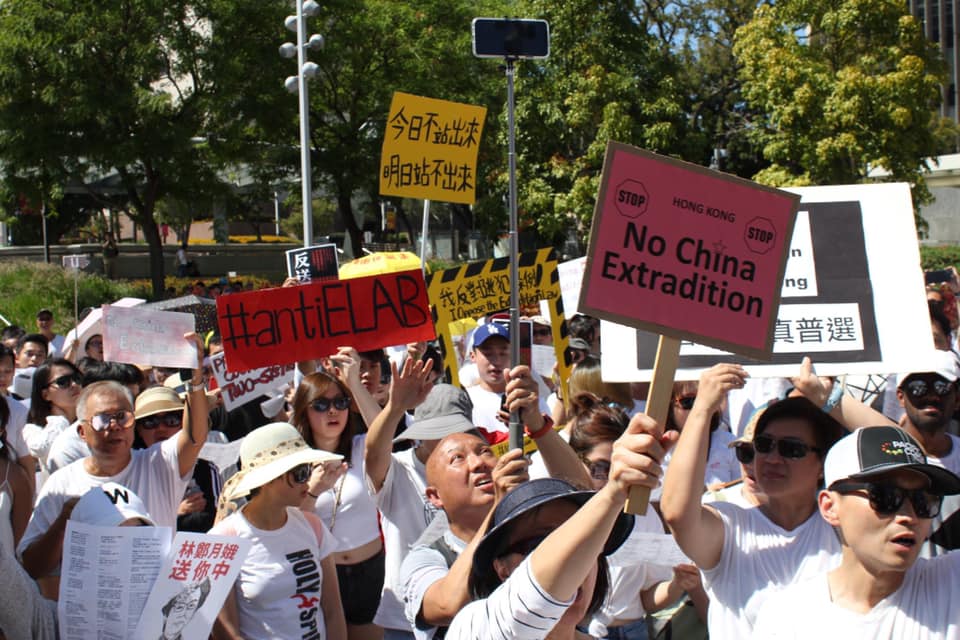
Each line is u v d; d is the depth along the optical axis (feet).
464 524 11.48
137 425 18.61
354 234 105.91
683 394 17.76
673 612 13.89
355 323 17.83
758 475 11.87
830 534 11.50
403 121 26.84
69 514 14.52
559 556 7.82
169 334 18.11
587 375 19.21
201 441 16.90
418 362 15.01
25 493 17.03
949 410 15.38
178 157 91.40
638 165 9.58
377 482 15.33
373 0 99.96
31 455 20.44
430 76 98.94
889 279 13.43
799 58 74.13
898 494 9.19
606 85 83.97
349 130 102.47
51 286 86.53
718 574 11.48
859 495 9.35
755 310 9.80
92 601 12.01
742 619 11.28
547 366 25.21
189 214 124.88
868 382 19.61
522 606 7.97
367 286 17.85
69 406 23.38
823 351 13.25
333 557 15.89
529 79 86.79
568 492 9.03
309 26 94.73
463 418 15.34
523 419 13.10
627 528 9.38
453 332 29.48
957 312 28.86
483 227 101.50
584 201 85.05
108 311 18.21
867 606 9.56
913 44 73.36
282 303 17.72
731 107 117.91
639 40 88.17
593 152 84.02
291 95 95.35
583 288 9.46
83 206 161.89
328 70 98.37
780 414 11.86
